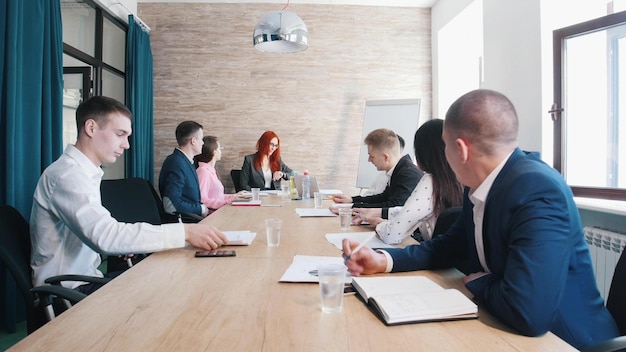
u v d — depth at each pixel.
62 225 1.54
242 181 4.53
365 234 1.76
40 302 1.26
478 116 0.95
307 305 0.92
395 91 5.20
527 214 0.86
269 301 0.94
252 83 5.15
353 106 5.20
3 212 1.45
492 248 0.98
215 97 5.15
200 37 5.12
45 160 2.91
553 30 2.95
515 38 3.40
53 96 3.04
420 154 1.65
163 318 0.84
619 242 2.28
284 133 5.19
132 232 1.40
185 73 5.13
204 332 0.77
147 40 4.84
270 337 0.75
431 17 5.19
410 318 0.81
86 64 4.08
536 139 3.19
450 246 1.23
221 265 1.26
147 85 4.82
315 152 5.20
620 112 2.63
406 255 1.19
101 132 1.64
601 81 2.72
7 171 2.48
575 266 0.94
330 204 2.91
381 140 2.69
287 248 1.50
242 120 5.16
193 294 0.99
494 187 0.97
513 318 0.78
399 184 2.27
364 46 5.19
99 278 1.40
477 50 4.97
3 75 2.49
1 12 2.47
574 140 2.90
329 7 5.16
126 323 0.81
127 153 4.44
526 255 0.81
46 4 2.93
